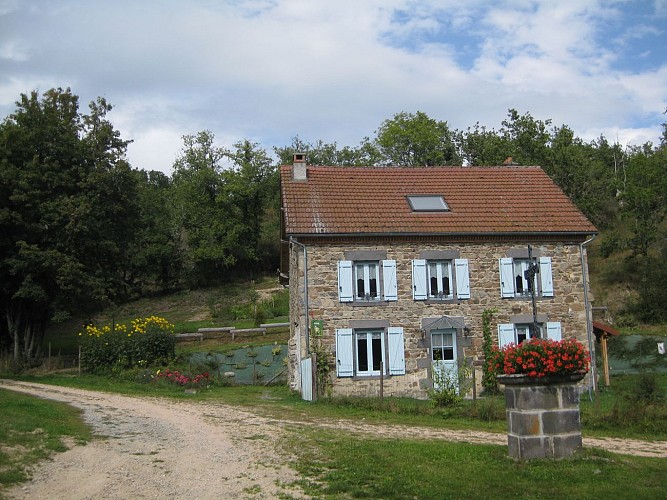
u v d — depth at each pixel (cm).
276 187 6188
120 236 3145
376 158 5569
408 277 2134
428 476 870
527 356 958
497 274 2180
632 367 2786
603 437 1284
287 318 3916
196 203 5841
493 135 4831
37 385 2145
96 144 3038
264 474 906
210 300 4916
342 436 1210
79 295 2805
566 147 4612
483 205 2316
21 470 862
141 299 5338
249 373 2538
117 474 884
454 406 1592
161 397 1905
